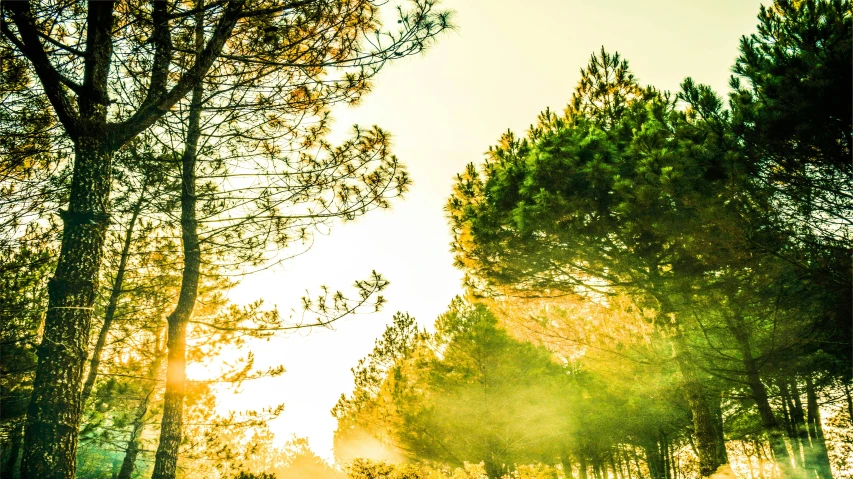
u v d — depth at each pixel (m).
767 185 7.00
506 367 15.24
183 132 5.14
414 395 15.30
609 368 12.88
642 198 6.94
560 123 10.04
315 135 6.91
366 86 5.40
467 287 11.05
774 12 7.09
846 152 6.29
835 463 14.76
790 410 12.77
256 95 4.96
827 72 5.93
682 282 7.92
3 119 4.75
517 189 9.02
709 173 6.80
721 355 9.28
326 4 4.75
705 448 8.18
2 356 6.86
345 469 13.54
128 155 5.54
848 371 9.49
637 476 23.95
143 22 4.22
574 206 7.84
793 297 7.71
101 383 10.45
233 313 10.89
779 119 6.33
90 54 4.28
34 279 6.76
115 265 9.58
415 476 13.12
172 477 6.53
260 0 4.69
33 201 5.30
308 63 4.81
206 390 11.15
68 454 3.88
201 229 7.46
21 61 4.60
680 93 7.20
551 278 9.47
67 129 4.43
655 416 15.44
